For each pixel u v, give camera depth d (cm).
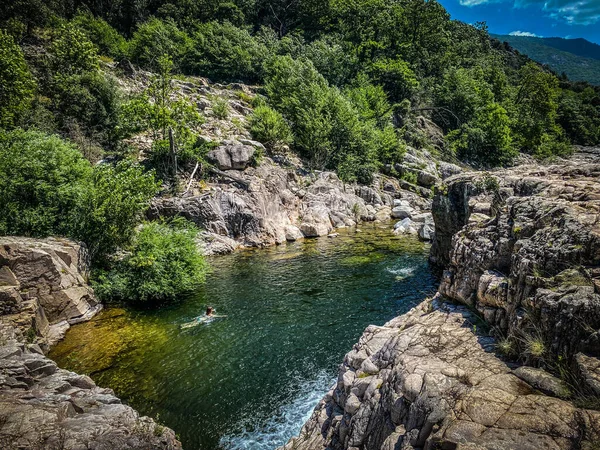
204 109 4784
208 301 2006
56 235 1959
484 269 999
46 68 4053
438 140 7056
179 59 6281
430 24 8212
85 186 2061
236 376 1334
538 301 688
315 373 1352
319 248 3109
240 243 3225
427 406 601
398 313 1812
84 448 780
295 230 3519
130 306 1917
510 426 513
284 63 5659
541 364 652
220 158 3622
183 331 1659
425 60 8338
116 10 7356
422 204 4916
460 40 10869
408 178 5494
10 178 1906
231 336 1619
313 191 4159
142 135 4041
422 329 922
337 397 977
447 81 7750
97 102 3803
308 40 8112
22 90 3025
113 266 2080
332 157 4953
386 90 7294
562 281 693
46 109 3594
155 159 3506
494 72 9081
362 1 8150
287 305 1942
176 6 7675
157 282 1983
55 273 1616
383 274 2388
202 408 1169
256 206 3388
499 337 818
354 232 3709
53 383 1023
